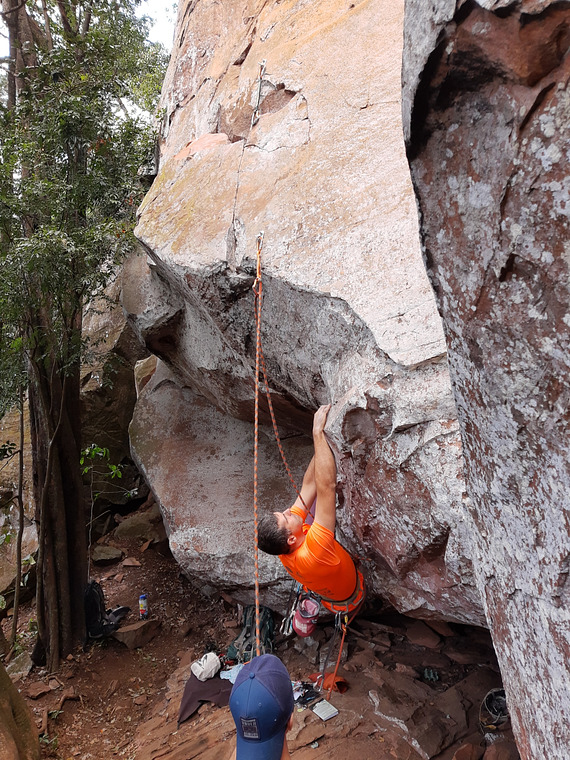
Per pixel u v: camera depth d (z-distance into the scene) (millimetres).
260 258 3082
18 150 4949
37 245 4324
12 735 3613
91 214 5254
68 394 5727
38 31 6039
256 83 4105
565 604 1083
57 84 5293
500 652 1372
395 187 2943
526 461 1130
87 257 4730
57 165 5285
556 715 1140
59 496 5371
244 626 4613
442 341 2424
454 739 3260
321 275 2879
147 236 4125
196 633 5340
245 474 5066
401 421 2436
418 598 3035
